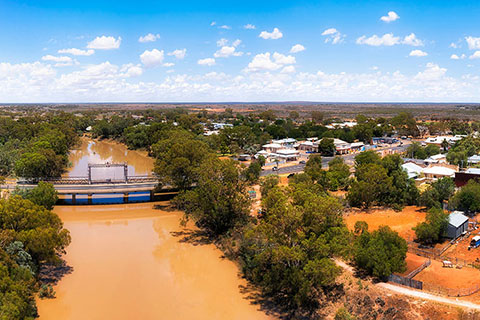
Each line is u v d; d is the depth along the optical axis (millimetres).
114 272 59531
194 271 60250
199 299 51312
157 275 58625
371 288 47125
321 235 44719
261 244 59812
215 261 64250
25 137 183375
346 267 53719
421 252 57531
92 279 56812
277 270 48875
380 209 82688
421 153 152625
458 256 56344
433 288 45781
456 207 76812
